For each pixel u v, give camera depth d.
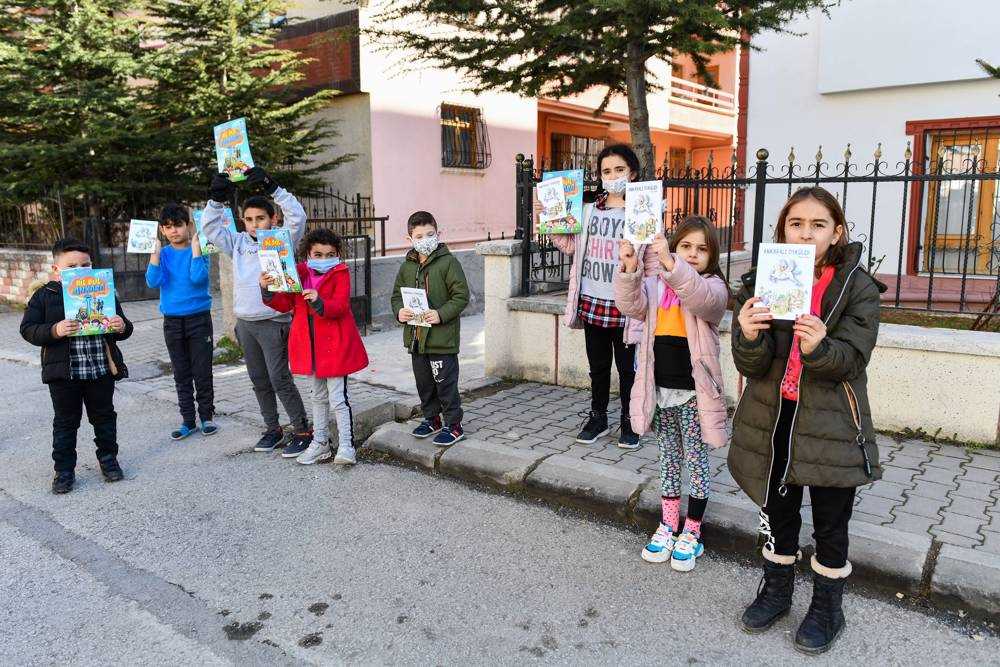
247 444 5.22
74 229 11.69
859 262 2.58
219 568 3.47
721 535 3.51
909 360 4.59
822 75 9.56
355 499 4.23
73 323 4.24
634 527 3.80
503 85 7.48
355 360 4.67
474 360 7.60
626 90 7.00
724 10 5.75
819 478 2.54
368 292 9.45
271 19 12.31
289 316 4.84
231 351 7.93
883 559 3.09
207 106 10.98
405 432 4.99
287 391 4.88
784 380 2.69
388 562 3.48
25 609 3.14
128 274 11.63
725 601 3.08
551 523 3.86
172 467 4.82
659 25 6.27
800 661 2.66
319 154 12.29
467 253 11.42
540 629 2.91
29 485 4.56
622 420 4.59
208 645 2.87
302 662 2.75
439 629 2.93
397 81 11.83
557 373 6.23
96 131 10.28
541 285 6.65
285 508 4.13
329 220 9.91
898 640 2.77
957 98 8.93
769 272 2.46
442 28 10.62
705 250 3.25
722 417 3.21
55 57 10.52
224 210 4.73
